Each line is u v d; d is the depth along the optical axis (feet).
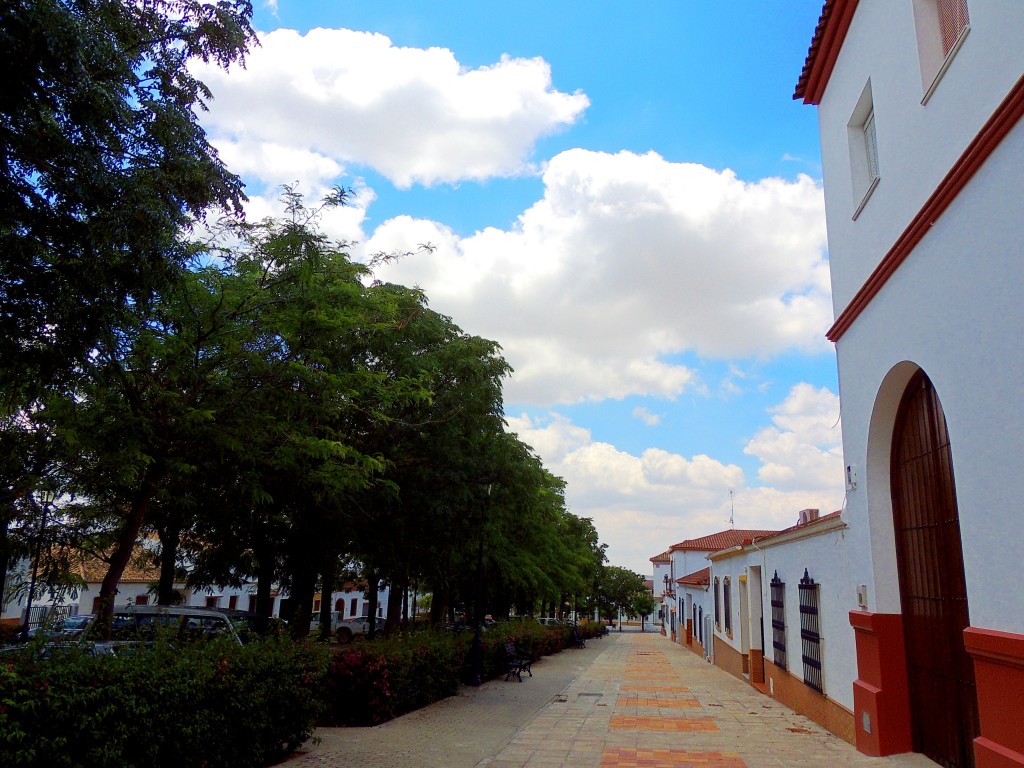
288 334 31.45
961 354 19.65
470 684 59.16
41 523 34.04
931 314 21.85
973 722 22.34
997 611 17.40
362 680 36.73
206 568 54.85
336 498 39.09
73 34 18.19
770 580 52.54
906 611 27.50
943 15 22.98
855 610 30.14
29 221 20.07
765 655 55.88
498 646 67.10
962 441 19.49
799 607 42.39
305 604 49.96
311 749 29.09
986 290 18.25
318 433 38.83
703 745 32.53
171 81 23.71
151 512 41.57
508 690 56.13
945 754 24.32
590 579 165.37
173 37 23.88
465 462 46.19
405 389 40.27
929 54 23.16
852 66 30.37
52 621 20.65
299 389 33.68
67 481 33.01
